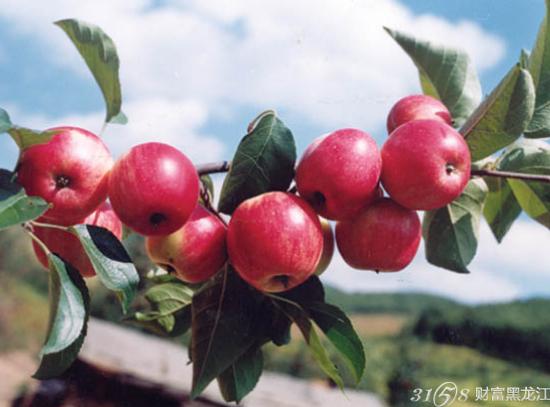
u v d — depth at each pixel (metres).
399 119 0.49
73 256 0.43
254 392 2.68
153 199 0.39
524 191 0.50
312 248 0.41
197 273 0.44
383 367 4.38
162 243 0.43
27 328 4.43
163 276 0.50
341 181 0.41
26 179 0.40
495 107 0.45
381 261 0.45
